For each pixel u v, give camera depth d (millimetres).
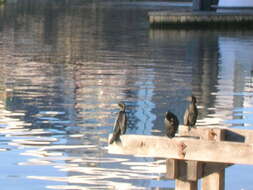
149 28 42500
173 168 7328
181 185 7430
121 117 7336
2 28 40562
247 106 15688
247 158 6996
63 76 20344
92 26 44125
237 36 37906
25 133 12609
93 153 11203
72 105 15570
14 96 16656
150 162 10719
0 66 22484
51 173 10070
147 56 26625
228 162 7066
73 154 11125
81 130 12961
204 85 18953
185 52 28562
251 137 8070
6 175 9938
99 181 9734
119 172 10141
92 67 22719
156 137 7250
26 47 29453
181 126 7797
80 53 27375
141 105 15789
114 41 33469
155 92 17609
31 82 19000
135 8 69312
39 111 14805
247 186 9656
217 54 27859
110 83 19062
